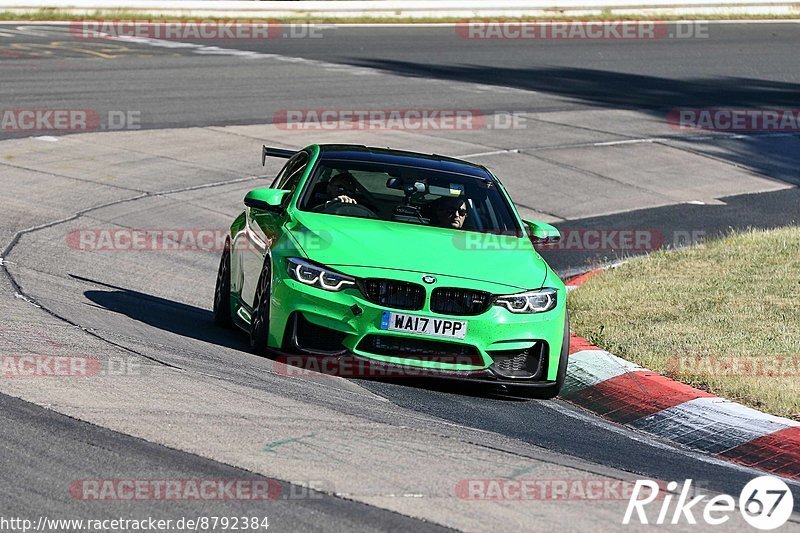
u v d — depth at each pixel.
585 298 39.69
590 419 28.30
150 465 20.23
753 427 26.92
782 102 97.25
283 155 38.06
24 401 23.02
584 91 95.38
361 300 27.77
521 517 19.34
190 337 31.92
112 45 99.81
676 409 28.34
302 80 89.31
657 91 98.44
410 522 18.59
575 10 138.12
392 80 92.69
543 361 28.86
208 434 22.14
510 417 27.17
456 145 71.50
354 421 24.25
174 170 59.66
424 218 31.94
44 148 60.62
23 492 18.55
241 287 33.03
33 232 44.69
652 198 64.12
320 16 124.75
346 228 30.14
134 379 25.42
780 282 41.91
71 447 20.75
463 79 95.88
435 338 27.75
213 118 73.06
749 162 75.25
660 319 36.62
